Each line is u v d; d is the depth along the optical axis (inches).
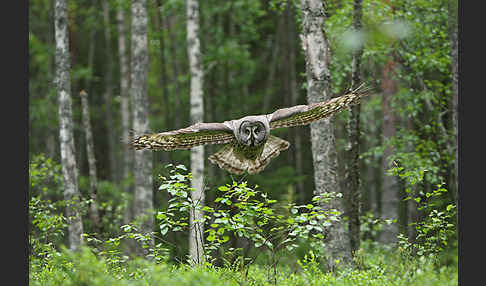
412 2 633.6
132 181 965.8
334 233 464.1
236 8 984.3
